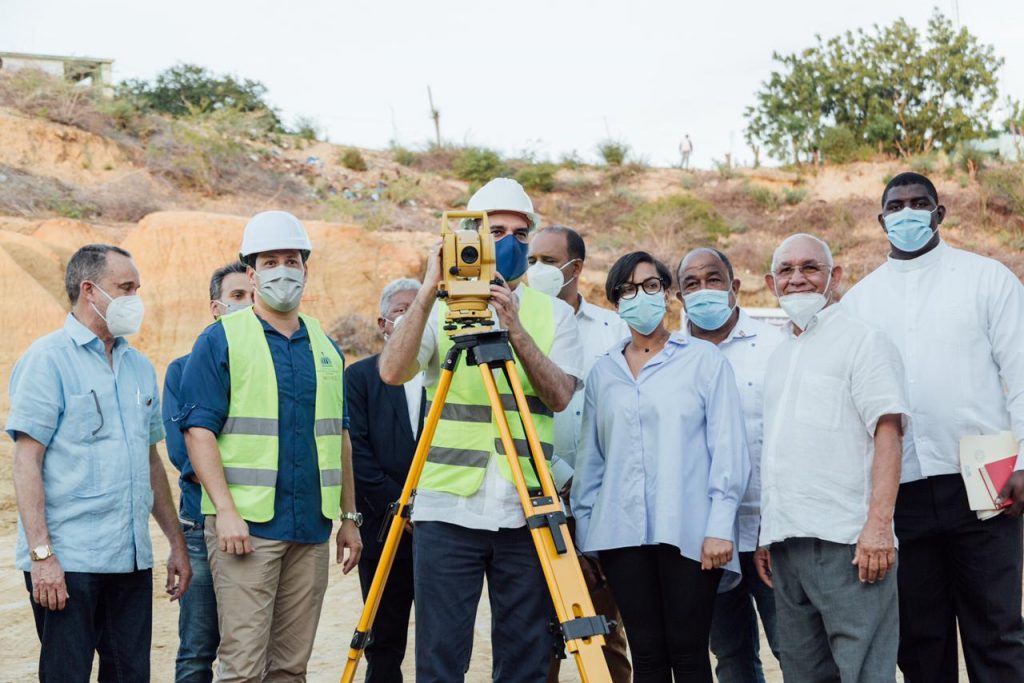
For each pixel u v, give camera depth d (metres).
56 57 28.05
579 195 29.77
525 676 3.71
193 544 4.66
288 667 4.17
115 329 3.98
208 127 26.19
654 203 28.27
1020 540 4.18
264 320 4.25
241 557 4.00
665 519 3.98
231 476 4.05
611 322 5.26
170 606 7.35
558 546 3.35
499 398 3.45
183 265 16.62
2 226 17.06
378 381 4.93
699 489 4.09
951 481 4.20
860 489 3.87
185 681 4.59
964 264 4.36
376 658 4.75
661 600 4.07
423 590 3.70
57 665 3.77
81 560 3.82
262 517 4.00
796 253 4.02
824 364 3.96
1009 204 26.66
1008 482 3.93
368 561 4.81
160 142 23.47
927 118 33.00
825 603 3.86
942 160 29.55
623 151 32.25
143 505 4.04
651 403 4.14
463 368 3.81
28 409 3.78
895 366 3.87
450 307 3.51
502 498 3.70
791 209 28.56
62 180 20.19
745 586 4.73
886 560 3.72
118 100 23.94
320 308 17.64
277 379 4.16
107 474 3.91
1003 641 4.12
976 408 4.21
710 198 29.25
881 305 4.49
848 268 24.38
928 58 33.75
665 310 4.25
